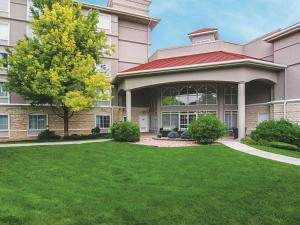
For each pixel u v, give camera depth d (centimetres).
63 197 762
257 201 722
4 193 789
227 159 1335
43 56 2202
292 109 2373
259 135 2045
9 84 2284
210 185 893
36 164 1277
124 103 3353
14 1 2716
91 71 2311
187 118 2939
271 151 1625
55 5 2284
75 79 2242
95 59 2533
